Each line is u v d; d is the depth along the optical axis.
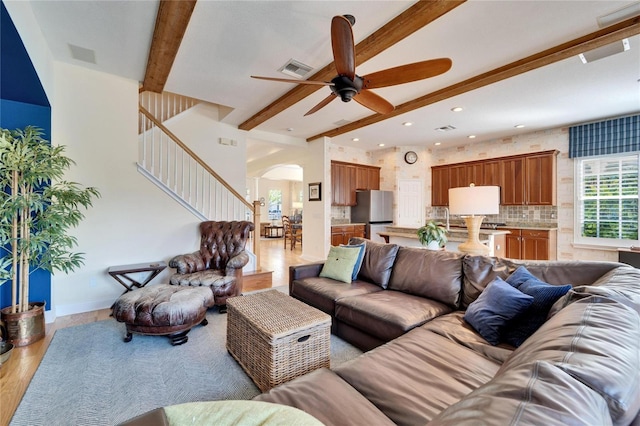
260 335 1.80
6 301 2.64
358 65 2.80
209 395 1.81
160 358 2.23
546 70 3.04
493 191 2.49
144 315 2.34
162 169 4.45
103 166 3.33
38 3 2.14
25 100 2.73
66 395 1.78
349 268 2.92
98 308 3.30
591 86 3.44
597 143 4.77
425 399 1.11
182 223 3.89
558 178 5.27
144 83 3.46
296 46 2.71
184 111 4.91
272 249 8.28
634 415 0.52
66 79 3.10
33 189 2.76
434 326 1.81
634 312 0.86
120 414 1.63
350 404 1.07
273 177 10.73
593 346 0.64
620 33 2.36
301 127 5.41
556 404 0.47
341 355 2.26
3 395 1.77
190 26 2.42
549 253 5.06
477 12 2.20
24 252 2.38
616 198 4.68
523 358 0.73
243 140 5.45
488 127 5.20
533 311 1.57
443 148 7.06
